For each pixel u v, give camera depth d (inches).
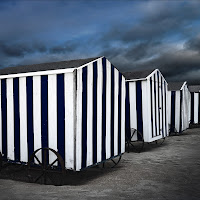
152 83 469.7
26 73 268.1
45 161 246.8
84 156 250.4
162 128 509.4
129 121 463.2
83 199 190.7
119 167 319.3
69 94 239.9
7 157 289.3
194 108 839.1
